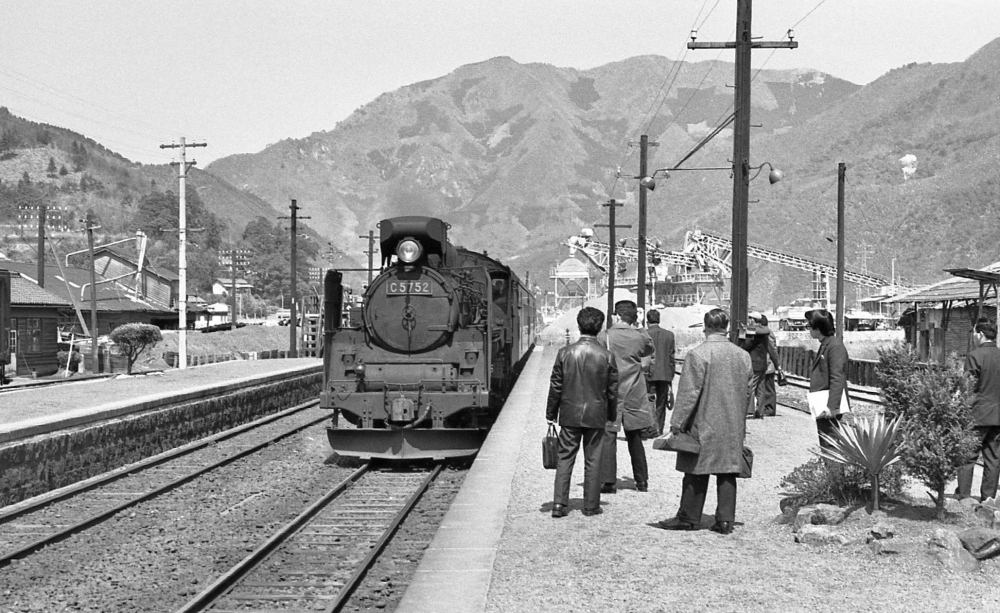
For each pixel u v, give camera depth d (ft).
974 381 31.14
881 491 32.71
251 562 32.07
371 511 42.37
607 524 33.06
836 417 35.04
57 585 30.91
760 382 68.03
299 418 91.09
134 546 36.29
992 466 35.42
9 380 142.82
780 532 31.32
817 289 400.06
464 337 58.44
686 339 247.70
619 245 364.38
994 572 26.32
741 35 65.62
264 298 624.59
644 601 23.91
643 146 145.79
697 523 32.01
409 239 58.65
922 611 22.94
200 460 62.03
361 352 58.85
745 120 65.16
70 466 53.72
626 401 39.81
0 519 42.04
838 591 24.61
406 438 55.52
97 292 235.40
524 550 29.40
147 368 187.11
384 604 28.09
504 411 71.20
